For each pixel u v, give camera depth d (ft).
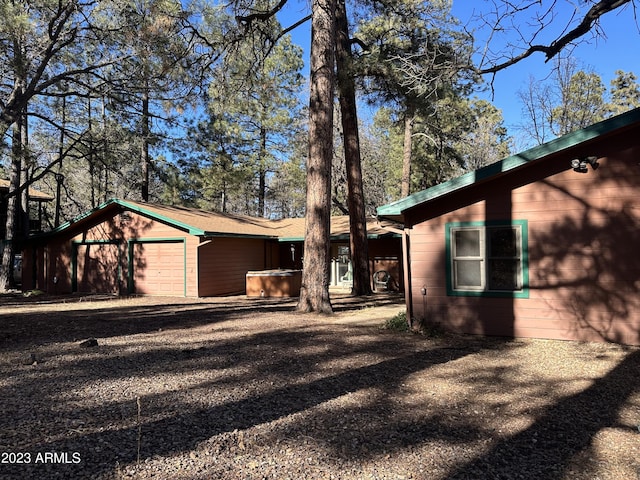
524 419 13.75
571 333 24.84
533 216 25.77
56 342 25.04
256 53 43.42
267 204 150.41
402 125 75.36
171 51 43.09
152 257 58.49
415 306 28.68
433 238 28.30
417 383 17.42
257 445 11.75
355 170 52.19
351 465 10.73
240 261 64.64
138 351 22.71
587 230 24.58
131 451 11.26
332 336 26.84
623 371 18.95
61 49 48.88
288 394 16.03
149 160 71.97
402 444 11.92
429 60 29.37
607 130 22.79
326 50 37.52
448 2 43.11
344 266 68.64
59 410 14.17
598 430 12.92
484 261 26.91
